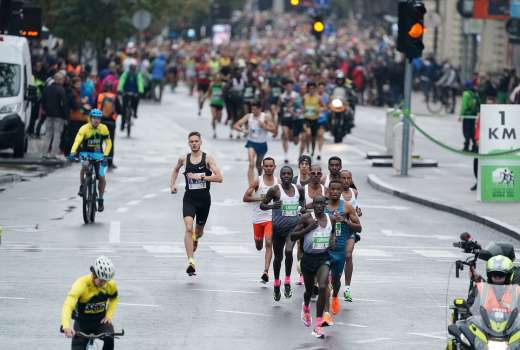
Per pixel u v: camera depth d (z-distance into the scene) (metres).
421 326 34.31
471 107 90.69
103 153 53.69
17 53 76.50
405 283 40.97
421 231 53.62
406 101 75.12
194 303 36.69
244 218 55.75
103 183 53.72
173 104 147.75
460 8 142.00
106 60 124.94
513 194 63.12
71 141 77.00
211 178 42.09
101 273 25.64
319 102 83.38
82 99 80.56
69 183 67.69
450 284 40.78
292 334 33.00
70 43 125.50
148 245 47.56
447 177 75.56
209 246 47.75
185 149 90.94
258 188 40.66
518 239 51.50
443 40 187.75
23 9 78.19
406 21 70.56
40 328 32.75
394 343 32.09
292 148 93.25
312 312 35.97
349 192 38.88
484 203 62.09
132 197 62.31
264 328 33.66
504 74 120.12
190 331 33.00
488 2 142.12
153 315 34.88
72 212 56.28
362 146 96.62
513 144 62.97
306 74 120.00
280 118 109.44
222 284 40.00
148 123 115.81
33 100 77.44
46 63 98.62
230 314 35.34
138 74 99.81
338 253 35.59
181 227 52.53
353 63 156.38
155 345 31.23
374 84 153.88
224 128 112.38
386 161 82.50
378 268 43.91
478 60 171.25
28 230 50.50
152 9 129.12
